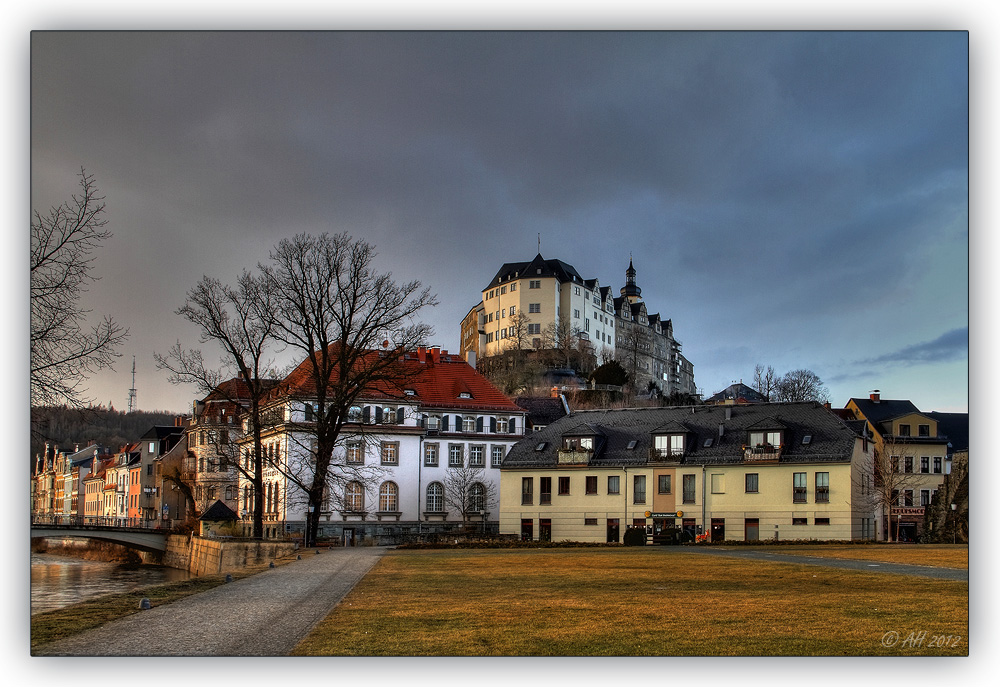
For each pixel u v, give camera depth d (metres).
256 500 62.31
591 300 191.38
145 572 73.00
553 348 178.38
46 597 49.44
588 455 73.19
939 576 28.52
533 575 30.56
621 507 71.19
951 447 88.81
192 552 71.69
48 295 28.22
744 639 17.80
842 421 66.88
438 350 96.81
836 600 22.56
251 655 16.92
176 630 19.39
